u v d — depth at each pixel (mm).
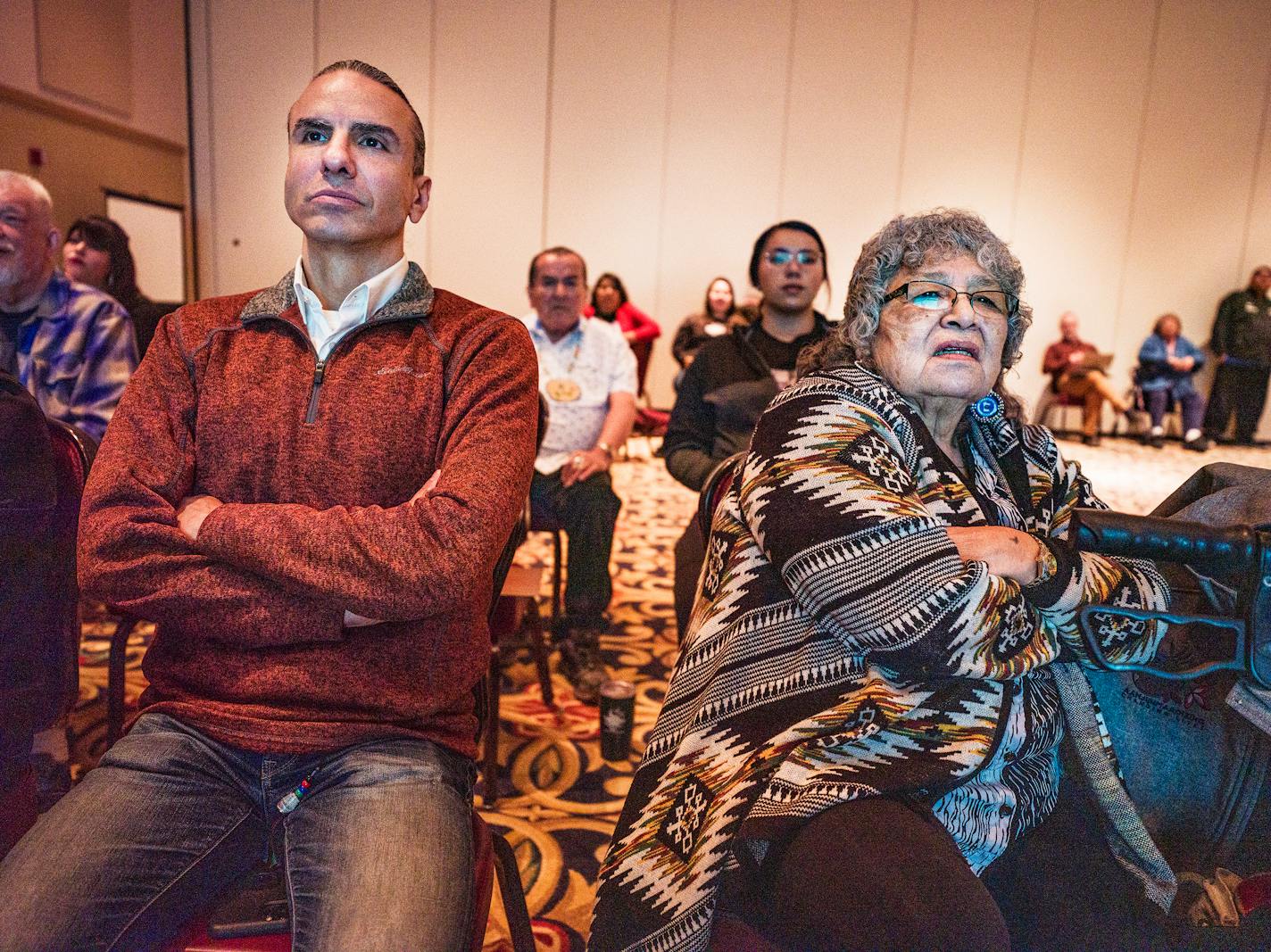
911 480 1119
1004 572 1047
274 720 1109
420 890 959
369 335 1267
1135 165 9266
